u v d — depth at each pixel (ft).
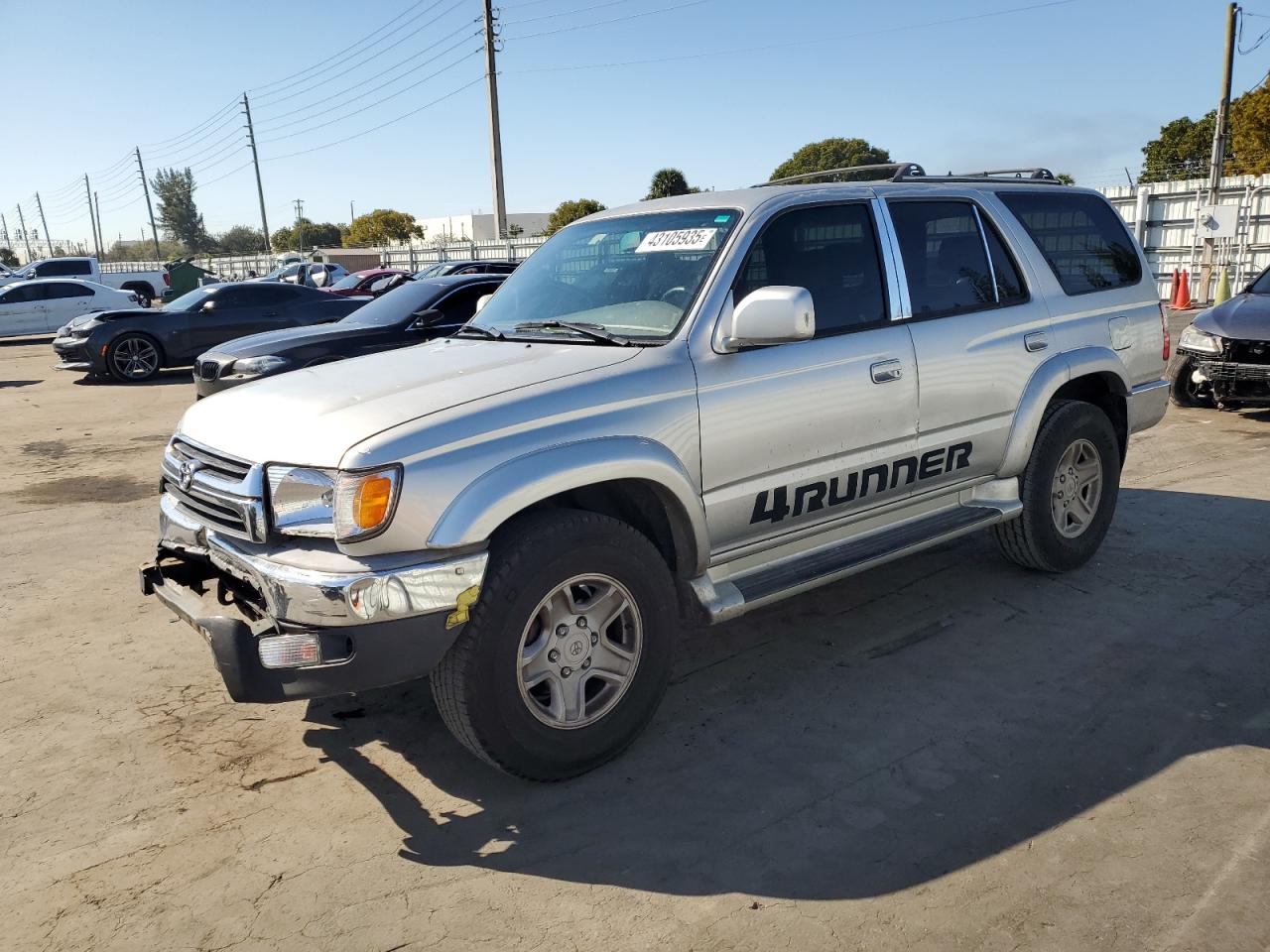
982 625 14.43
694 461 11.13
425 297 30.86
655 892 8.75
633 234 13.30
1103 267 16.53
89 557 19.04
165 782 10.84
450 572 9.34
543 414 10.09
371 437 9.41
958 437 13.97
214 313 47.83
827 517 12.80
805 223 12.62
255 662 9.36
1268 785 10.09
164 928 8.45
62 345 48.08
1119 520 19.22
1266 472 22.68
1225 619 14.33
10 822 10.12
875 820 9.71
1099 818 9.60
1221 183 61.36
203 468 10.71
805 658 13.55
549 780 10.51
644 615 10.77
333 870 9.22
